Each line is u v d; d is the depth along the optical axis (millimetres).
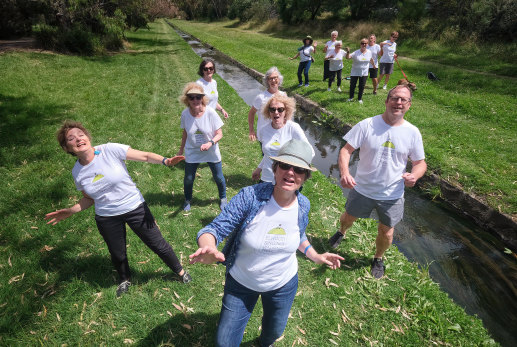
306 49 11156
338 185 5938
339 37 24094
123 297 3057
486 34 17141
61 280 3193
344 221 3672
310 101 10203
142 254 3590
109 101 9047
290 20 32031
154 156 2650
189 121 3932
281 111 3355
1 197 4371
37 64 12758
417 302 3230
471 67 14141
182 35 35156
